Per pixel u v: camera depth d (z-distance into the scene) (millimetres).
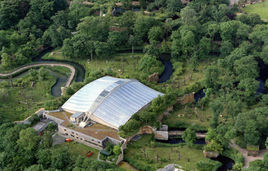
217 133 169500
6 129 171625
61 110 193125
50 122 184250
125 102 185375
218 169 157250
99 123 180875
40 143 166750
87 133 172000
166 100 190125
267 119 166000
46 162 152250
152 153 165375
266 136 168625
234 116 184750
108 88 191125
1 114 198875
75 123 180000
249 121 162750
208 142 168875
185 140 169125
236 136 167125
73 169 144375
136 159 161250
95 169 143625
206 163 153625
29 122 185000
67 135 179500
